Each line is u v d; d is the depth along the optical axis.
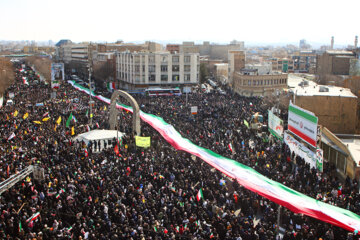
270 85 103.12
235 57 126.12
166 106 67.69
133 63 106.19
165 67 107.75
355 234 17.95
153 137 40.97
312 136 33.62
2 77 93.62
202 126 48.56
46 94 81.44
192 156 39.72
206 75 138.88
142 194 24.19
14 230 19.86
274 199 20.19
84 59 177.62
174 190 25.12
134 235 19.00
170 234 19.08
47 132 42.59
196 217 21.62
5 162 29.70
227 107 65.94
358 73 107.56
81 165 30.25
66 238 18.83
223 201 25.22
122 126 48.62
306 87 61.44
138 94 96.31
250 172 25.55
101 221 20.55
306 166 33.88
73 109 61.03
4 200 23.38
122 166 30.30
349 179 29.78
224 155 35.12
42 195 24.06
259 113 61.16
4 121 47.97
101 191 24.97
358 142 41.81
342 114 47.75
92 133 42.53
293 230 20.97
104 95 85.75
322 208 20.20
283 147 40.44
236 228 20.42
